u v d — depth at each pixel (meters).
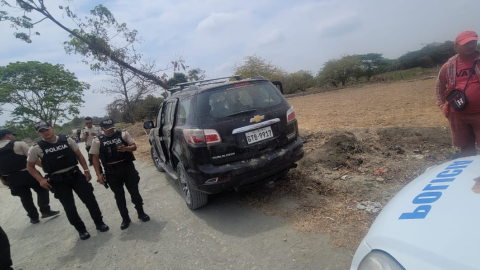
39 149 3.69
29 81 24.16
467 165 1.84
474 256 1.04
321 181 4.29
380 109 11.32
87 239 4.00
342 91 28.39
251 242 3.13
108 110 19.47
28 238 4.48
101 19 8.73
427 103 11.00
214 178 3.43
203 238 3.41
